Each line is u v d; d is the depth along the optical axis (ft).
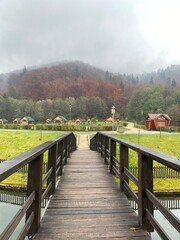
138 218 9.02
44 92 357.20
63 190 14.32
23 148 68.39
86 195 13.28
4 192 34.19
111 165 19.27
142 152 8.21
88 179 17.39
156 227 7.18
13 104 264.11
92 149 48.57
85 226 8.98
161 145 66.59
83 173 19.69
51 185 13.01
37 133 92.89
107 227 8.88
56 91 356.18
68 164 24.40
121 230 8.59
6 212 24.11
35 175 8.14
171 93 254.27
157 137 78.84
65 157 24.23
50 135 86.48
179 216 22.93
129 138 77.00
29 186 8.14
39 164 8.16
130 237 8.04
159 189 32.48
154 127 142.72
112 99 338.54
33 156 6.77
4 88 408.46
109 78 456.86
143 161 8.54
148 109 228.43
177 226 5.43
